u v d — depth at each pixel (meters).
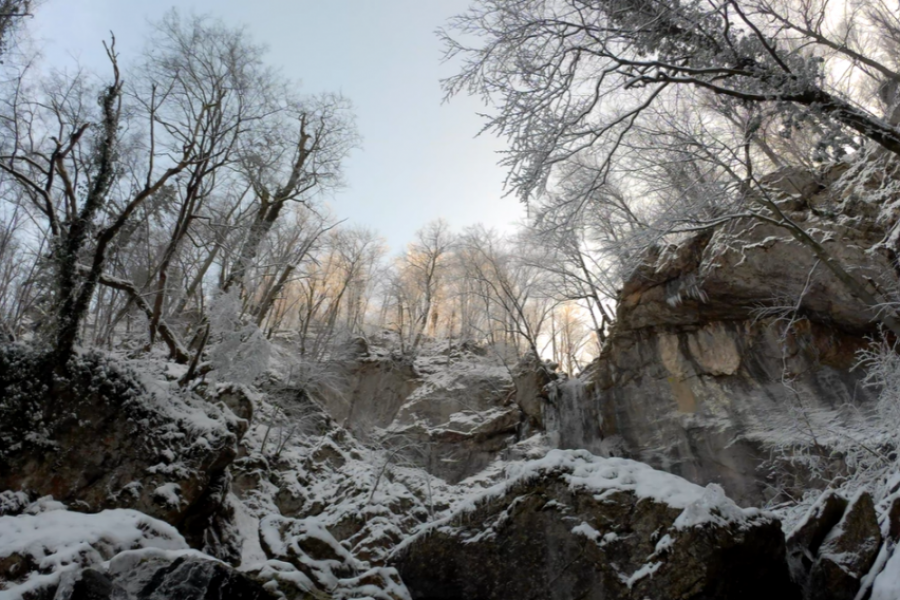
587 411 17.89
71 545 5.62
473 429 21.22
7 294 15.47
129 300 14.52
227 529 11.12
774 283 13.10
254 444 17.30
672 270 15.62
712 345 15.54
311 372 21.27
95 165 10.73
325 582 6.07
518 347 27.12
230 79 14.02
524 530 5.74
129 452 9.19
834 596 5.08
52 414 8.74
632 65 6.50
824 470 10.50
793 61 6.62
